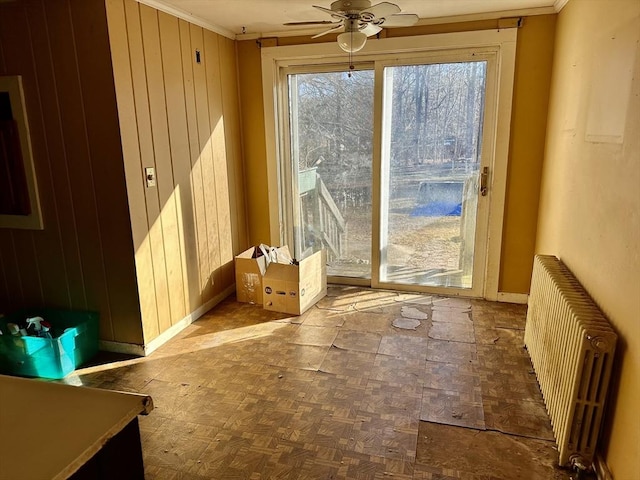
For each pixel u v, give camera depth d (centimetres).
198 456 205
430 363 283
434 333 325
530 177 355
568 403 187
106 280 295
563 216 273
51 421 92
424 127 376
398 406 239
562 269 251
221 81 376
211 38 357
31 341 267
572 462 190
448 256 397
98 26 253
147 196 294
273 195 420
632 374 162
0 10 265
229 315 364
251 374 274
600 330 173
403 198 397
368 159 400
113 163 272
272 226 429
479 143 366
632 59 175
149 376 274
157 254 307
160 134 303
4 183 293
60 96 270
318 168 417
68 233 293
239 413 236
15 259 308
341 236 426
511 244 371
